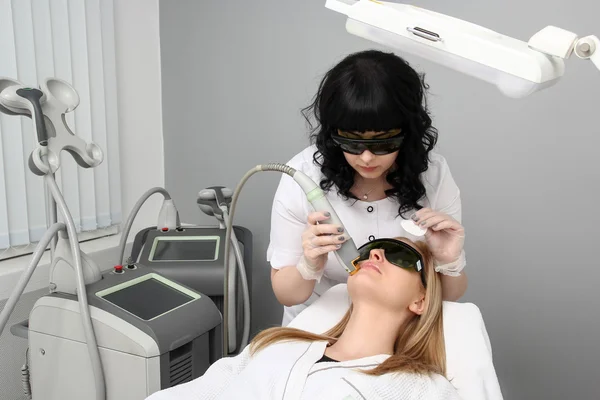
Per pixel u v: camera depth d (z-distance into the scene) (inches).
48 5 72.5
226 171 90.7
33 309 53.9
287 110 84.3
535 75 30.0
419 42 33.6
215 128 90.3
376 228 50.2
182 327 52.7
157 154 95.1
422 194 47.2
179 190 95.7
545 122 70.1
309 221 42.7
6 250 71.7
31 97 50.9
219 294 66.2
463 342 46.7
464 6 71.3
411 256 47.0
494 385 44.8
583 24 66.2
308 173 50.0
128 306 53.5
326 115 40.9
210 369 47.5
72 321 51.8
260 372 43.8
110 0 82.4
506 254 74.7
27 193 72.7
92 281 54.8
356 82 38.4
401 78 39.3
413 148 43.2
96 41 80.4
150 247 69.8
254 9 83.7
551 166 70.7
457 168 75.6
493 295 76.2
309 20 80.4
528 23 68.7
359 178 48.6
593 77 67.0
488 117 72.8
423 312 47.2
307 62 81.7
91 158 56.9
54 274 53.9
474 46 31.7
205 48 88.7
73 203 78.4
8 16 67.4
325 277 55.1
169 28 91.3
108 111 83.7
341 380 41.3
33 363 55.1
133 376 50.0
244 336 68.2
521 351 76.0
